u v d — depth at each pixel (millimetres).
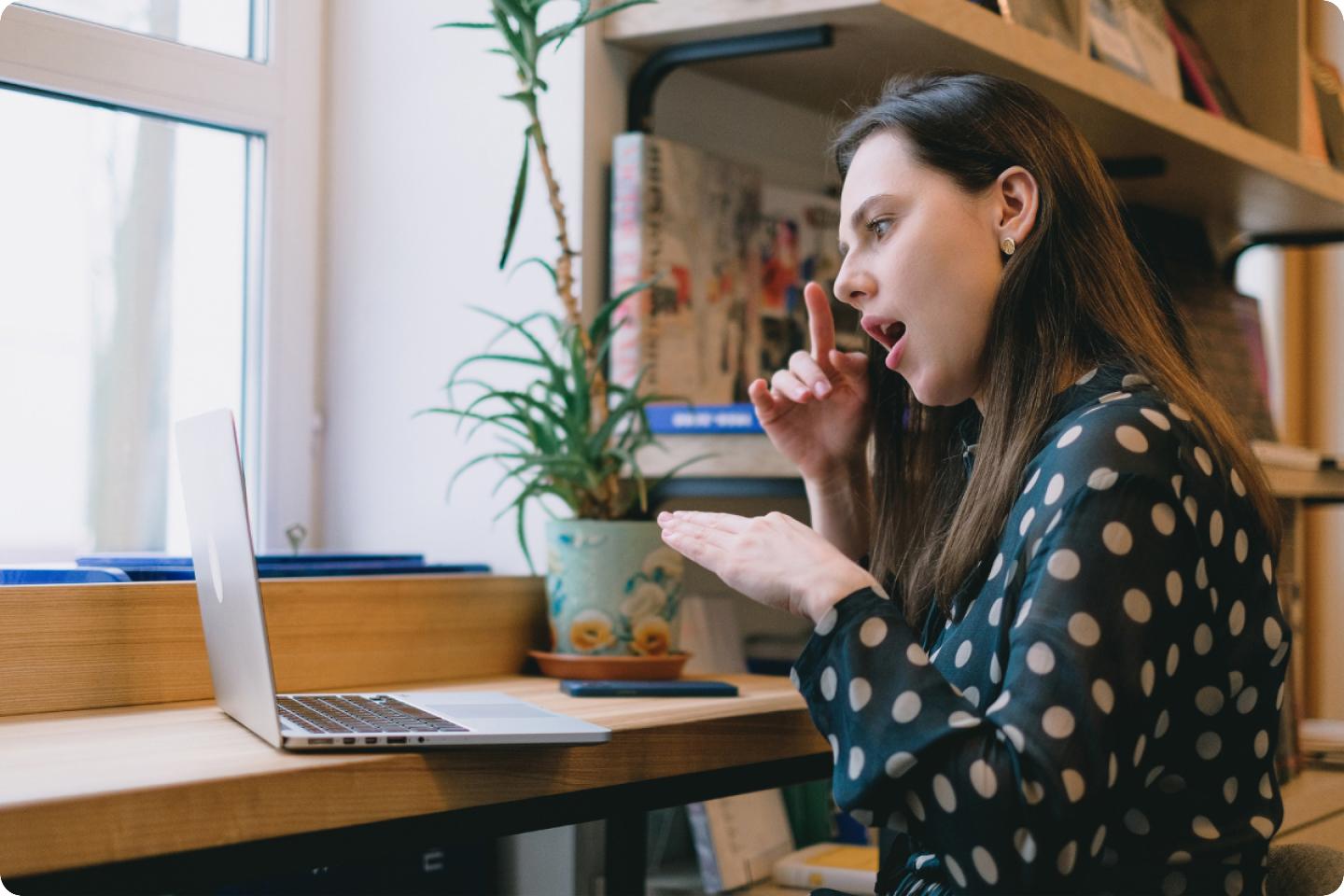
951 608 1010
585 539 1410
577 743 963
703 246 1694
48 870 722
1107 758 791
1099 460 859
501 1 1374
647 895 1658
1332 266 2857
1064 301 1006
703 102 1796
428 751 912
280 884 1510
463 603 1467
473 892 1654
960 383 1062
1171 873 885
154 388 1695
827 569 928
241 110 1738
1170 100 1884
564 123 1640
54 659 1160
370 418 1807
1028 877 782
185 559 1337
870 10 1481
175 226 1713
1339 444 2840
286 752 897
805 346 1868
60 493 1604
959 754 810
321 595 1346
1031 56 1646
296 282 1807
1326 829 1766
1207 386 1129
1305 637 2777
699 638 1775
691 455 1576
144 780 786
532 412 1632
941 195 1031
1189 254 2350
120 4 1643
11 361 1563
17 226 1565
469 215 1729
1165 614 833
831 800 1844
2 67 1507
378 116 1812
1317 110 2406
